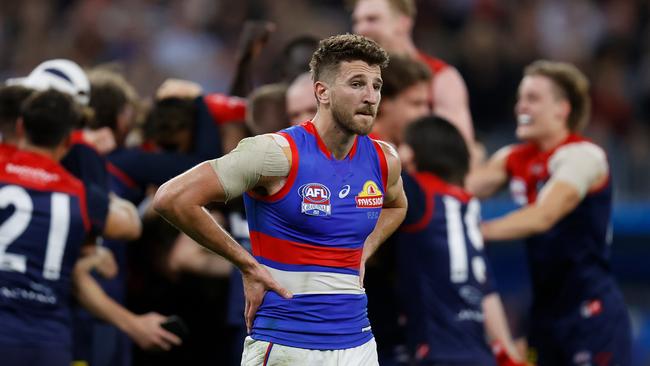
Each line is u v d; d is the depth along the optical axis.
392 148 17.27
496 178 26.42
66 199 20.61
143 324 21.72
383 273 22.84
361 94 15.85
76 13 55.00
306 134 16.22
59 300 20.45
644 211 36.44
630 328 25.12
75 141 22.02
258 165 15.71
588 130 49.31
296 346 16.12
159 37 54.56
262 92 24.09
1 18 55.25
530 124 25.28
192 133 24.67
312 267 16.17
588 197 24.64
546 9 55.09
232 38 55.16
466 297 21.84
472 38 51.34
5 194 20.16
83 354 23.27
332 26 54.69
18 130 20.95
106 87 24.20
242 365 16.67
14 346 19.55
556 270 24.97
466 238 22.14
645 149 46.12
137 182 23.92
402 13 27.39
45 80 22.91
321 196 16.03
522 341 26.75
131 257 24.94
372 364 16.88
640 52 54.22
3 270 19.81
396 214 17.89
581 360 24.69
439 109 26.86
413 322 21.69
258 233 16.31
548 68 25.39
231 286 23.33
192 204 15.60
